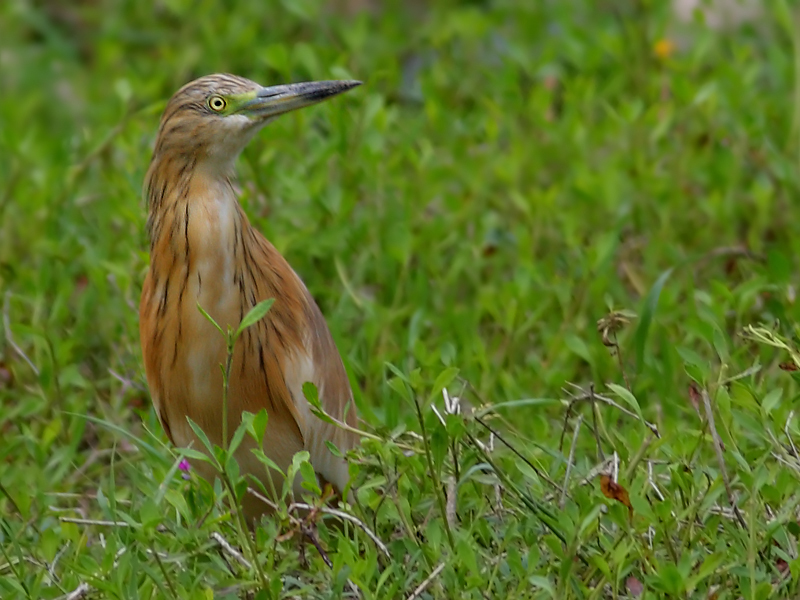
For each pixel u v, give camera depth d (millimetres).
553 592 6770
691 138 12227
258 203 11539
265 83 13836
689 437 7926
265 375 8711
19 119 14023
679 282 11086
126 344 10531
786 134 12523
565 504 7695
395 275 11234
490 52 15000
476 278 11367
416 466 7742
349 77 11594
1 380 10758
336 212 11172
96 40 16266
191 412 8820
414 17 17031
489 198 12164
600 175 11570
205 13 15289
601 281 10500
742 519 7480
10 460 9945
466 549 7008
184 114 8602
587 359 9289
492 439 8531
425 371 9930
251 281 8664
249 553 7375
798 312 9727
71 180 11930
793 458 7582
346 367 9758
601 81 14125
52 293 11383
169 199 8656
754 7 15391
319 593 7582
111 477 8070
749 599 7004
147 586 7438
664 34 13961
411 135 12117
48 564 7891
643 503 7102
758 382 9695
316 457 8961
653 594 7129
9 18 16344
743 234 12000
